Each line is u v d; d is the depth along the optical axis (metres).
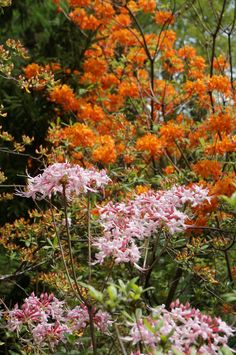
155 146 4.97
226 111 4.82
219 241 4.71
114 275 5.14
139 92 6.20
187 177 5.28
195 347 2.57
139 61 6.65
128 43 6.76
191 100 6.32
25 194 2.96
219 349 2.50
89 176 2.95
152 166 5.98
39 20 7.27
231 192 4.32
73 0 6.39
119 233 2.87
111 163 5.16
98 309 2.76
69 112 6.25
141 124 6.21
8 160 6.29
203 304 5.26
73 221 4.82
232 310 4.41
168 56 6.61
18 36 7.34
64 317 3.31
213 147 4.68
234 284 4.74
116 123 5.80
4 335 4.13
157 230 3.16
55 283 4.10
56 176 2.86
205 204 4.35
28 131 6.43
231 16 8.42
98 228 4.51
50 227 4.59
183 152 5.85
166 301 5.24
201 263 4.72
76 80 6.60
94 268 5.26
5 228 5.35
